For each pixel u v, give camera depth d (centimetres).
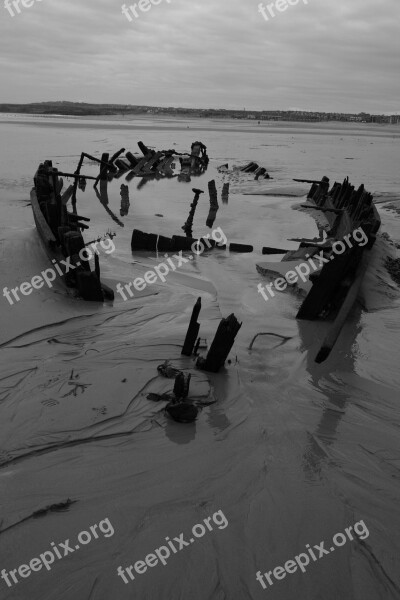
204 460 505
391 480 492
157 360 700
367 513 448
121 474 478
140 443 525
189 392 622
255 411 598
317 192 2027
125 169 3058
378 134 9056
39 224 1148
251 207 1959
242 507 446
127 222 1628
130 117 14762
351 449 537
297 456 521
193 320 693
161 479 475
